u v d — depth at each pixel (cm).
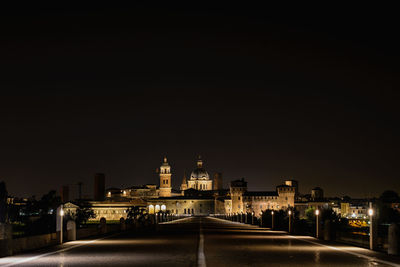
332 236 5628
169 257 3609
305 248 4456
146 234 7281
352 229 12156
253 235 6956
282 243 5134
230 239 5859
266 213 13750
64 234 5478
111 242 5369
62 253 4062
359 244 4878
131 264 3186
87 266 3109
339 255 3800
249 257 3597
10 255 3947
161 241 5481
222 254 3831
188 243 5125
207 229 9588
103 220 7600
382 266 3109
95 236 6688
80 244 5088
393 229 3847
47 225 13050
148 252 4028
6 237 3975
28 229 12781
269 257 3606
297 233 7488
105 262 3322
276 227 9606
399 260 3472
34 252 4203
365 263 3269
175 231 8488
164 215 18212
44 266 3173
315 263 3247
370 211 4397
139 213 19275
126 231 8462
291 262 3291
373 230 4366
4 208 15375
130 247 4591
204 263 3203
